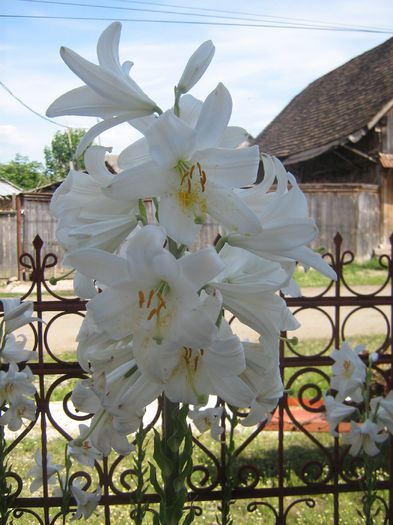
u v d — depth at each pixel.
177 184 1.32
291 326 1.63
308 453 4.41
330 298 2.79
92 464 2.52
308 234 1.37
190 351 1.33
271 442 4.68
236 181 1.31
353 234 16.52
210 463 4.16
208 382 1.34
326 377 2.79
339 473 2.83
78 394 1.67
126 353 1.48
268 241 1.39
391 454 2.89
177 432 1.56
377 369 2.86
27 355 2.38
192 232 1.30
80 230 1.43
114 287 1.28
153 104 1.46
